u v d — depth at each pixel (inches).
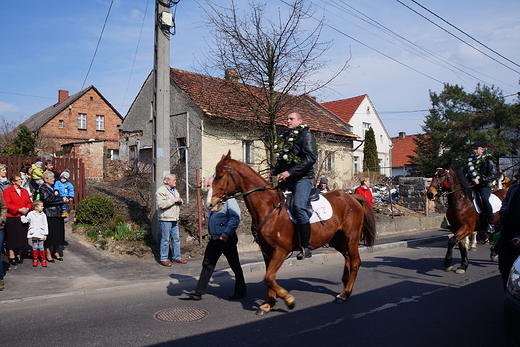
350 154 1001.5
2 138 1107.3
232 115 542.3
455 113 1143.0
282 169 228.1
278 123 609.0
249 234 411.2
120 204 473.4
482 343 177.0
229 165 211.6
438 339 181.3
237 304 237.5
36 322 202.5
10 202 298.7
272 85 500.4
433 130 1215.6
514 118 1047.0
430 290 267.3
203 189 657.0
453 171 319.0
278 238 211.8
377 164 1161.4
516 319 145.8
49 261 323.0
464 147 1151.0
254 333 188.7
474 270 332.5
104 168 842.8
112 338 181.6
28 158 498.6
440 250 447.8
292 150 222.4
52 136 1272.1
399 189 681.6
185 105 701.9
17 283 271.1
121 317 211.2
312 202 229.9
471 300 243.4
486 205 324.8
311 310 224.5
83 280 284.0
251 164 732.0
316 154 219.6
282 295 208.4
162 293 261.3
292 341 179.2
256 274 325.7
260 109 532.1
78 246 361.7
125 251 351.6
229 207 236.5
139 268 319.3
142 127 892.6
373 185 855.7
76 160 487.2
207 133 692.7
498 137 1030.4
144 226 404.8
